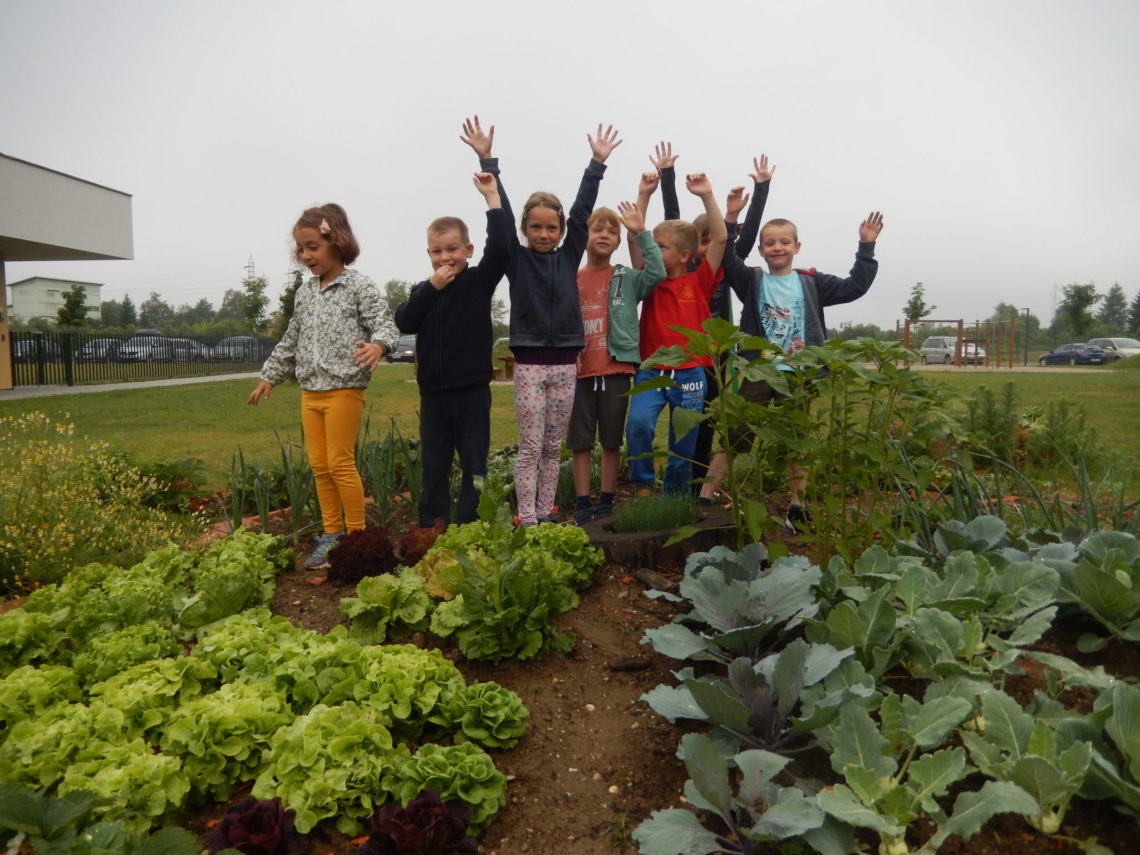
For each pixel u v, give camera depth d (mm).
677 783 2314
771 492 5457
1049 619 2361
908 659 2547
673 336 4809
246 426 12836
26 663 3111
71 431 5621
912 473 3393
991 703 2098
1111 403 14875
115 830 1865
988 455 4102
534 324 4562
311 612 3668
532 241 4672
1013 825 1930
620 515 4160
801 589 2662
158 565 3996
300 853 1980
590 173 4789
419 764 2172
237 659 2850
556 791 2332
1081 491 3580
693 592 2725
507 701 2578
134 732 2445
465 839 1990
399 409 15242
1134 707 1920
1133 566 2670
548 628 3061
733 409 3150
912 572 2707
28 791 1954
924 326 59000
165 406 17188
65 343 26109
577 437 4898
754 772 1942
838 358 3043
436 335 4719
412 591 3252
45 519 4664
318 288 4684
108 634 3113
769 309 4988
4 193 20141
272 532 5055
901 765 2111
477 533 3855
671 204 5473
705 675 2857
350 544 3930
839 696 2113
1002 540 3199
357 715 2369
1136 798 1791
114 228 24797
